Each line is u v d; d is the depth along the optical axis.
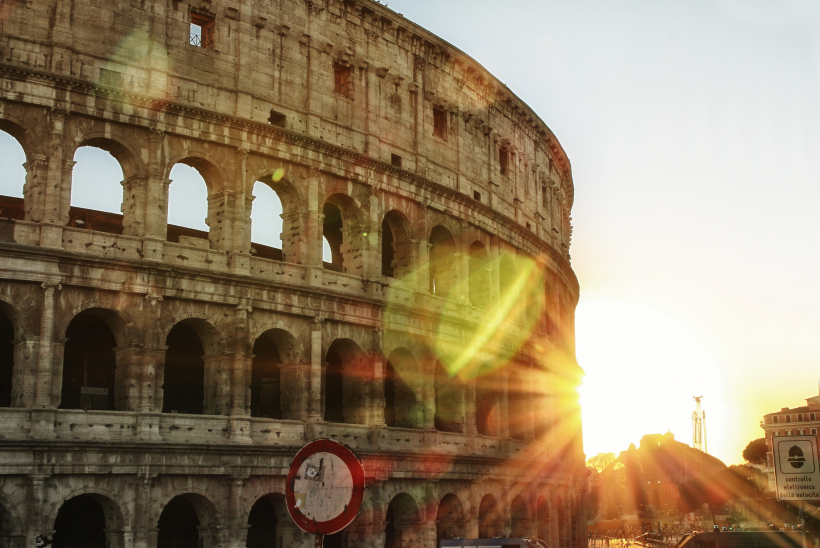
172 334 78.06
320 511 23.27
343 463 23.44
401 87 90.50
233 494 68.88
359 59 86.19
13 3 66.06
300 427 74.69
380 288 83.12
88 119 67.75
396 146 88.62
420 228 89.31
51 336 63.41
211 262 71.88
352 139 84.06
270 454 71.00
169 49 72.56
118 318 67.44
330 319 78.06
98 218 78.69
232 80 75.69
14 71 64.56
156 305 68.00
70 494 62.19
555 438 113.69
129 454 64.38
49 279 63.75
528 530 101.06
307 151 79.00
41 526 60.53
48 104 65.69
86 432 63.66
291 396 76.00
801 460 33.31
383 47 89.25
